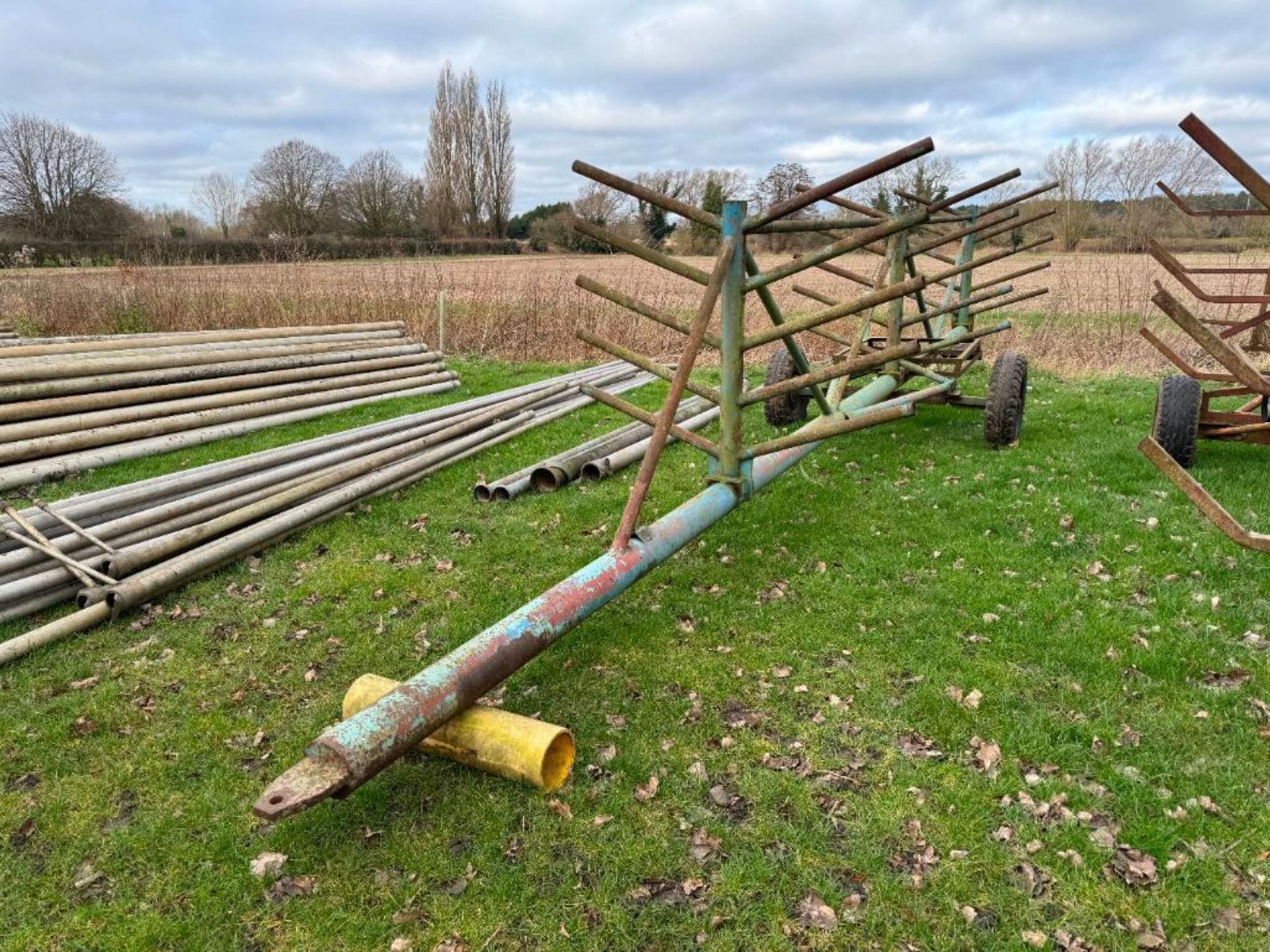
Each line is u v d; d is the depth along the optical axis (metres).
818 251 3.87
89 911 2.53
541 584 4.68
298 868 2.66
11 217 41.19
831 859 2.66
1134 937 2.38
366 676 3.26
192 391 7.95
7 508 4.59
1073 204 26.30
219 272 18.55
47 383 6.93
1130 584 4.43
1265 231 17.84
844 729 3.30
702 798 2.94
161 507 5.17
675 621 4.18
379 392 9.63
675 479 6.48
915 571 4.70
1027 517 5.38
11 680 3.74
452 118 54.09
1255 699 3.41
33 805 2.98
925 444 7.25
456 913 2.49
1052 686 3.55
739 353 4.09
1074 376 10.34
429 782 3.00
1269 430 6.01
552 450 7.39
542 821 2.82
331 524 5.54
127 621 4.28
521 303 15.29
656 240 38.16
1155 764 3.05
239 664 3.89
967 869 2.62
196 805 2.96
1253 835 2.72
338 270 19.77
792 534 5.25
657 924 2.45
